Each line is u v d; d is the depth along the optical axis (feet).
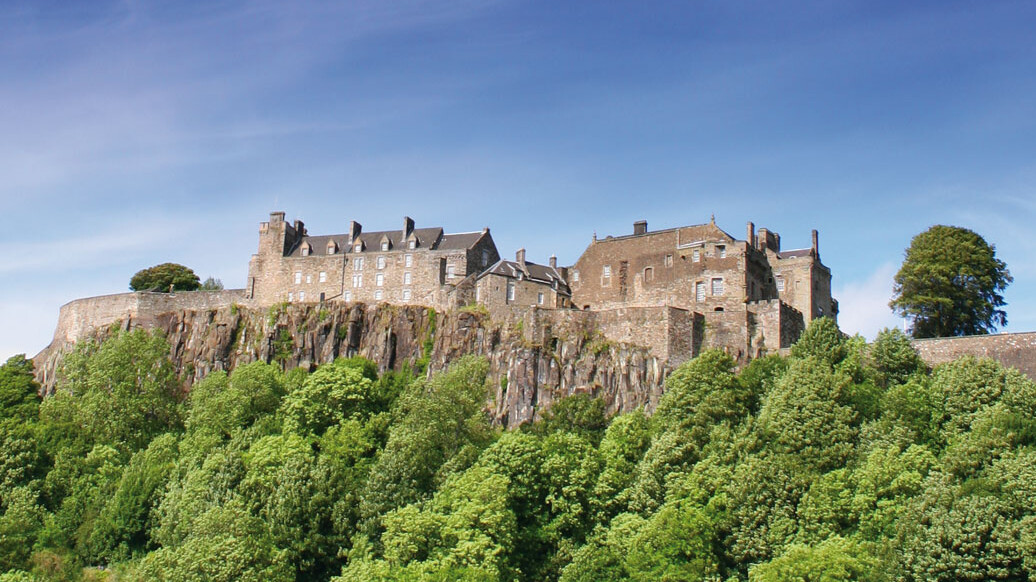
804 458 365.61
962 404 376.68
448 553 339.16
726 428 387.96
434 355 548.72
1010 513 296.71
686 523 327.88
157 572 349.82
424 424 416.05
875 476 335.67
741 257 537.24
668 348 498.28
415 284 611.06
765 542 329.93
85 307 651.66
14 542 381.81
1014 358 422.00
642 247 573.33
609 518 362.74
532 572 348.38
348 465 428.97
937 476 324.19
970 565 288.71
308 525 372.99
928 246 518.78
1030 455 315.58
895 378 423.23
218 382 511.40
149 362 540.93
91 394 517.14
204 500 391.45
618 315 514.68
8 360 637.71
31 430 489.67
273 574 345.31
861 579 298.56
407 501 376.48
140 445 503.20
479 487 356.79
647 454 381.19
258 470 402.93
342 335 572.10
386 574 327.26
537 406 497.05
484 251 625.82
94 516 422.82
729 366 435.12
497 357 522.88
